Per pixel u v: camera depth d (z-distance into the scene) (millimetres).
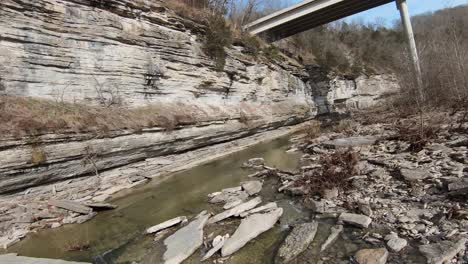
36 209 10078
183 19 20516
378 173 10648
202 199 11477
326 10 36719
